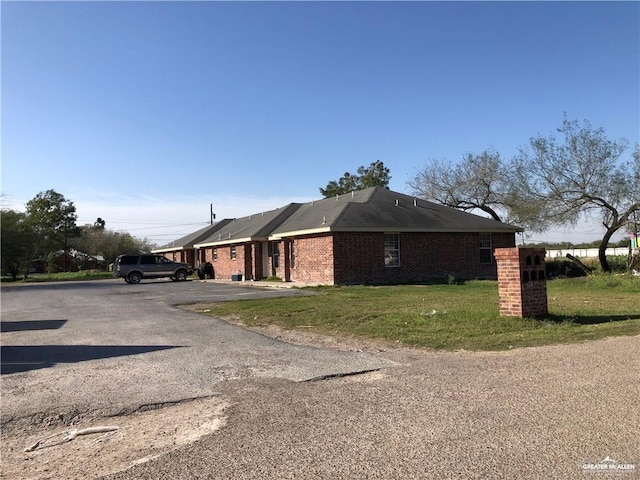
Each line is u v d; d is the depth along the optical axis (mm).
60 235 77062
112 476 3967
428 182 39781
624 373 6176
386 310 12859
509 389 5723
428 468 3805
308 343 9227
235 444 4453
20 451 4688
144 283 33781
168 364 7770
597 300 15156
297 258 26359
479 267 27234
